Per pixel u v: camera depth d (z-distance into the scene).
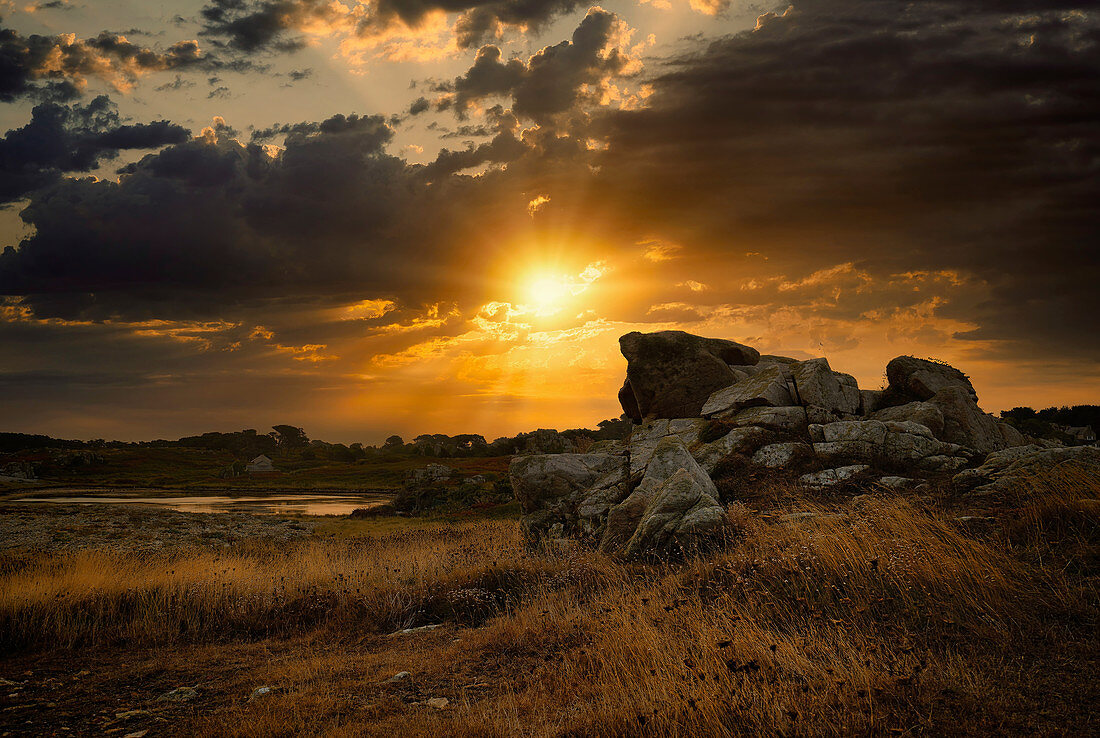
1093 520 7.46
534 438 101.00
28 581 11.18
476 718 5.16
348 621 10.00
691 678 5.21
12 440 156.62
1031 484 9.52
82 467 110.44
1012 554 7.12
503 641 7.79
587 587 9.91
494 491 42.69
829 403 17.41
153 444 186.75
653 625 6.95
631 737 4.49
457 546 17.12
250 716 5.71
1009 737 3.96
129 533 27.30
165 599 10.52
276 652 8.76
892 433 14.79
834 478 13.62
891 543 7.69
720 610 6.84
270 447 166.50
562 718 5.02
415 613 10.21
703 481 13.23
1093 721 4.05
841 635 5.79
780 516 11.06
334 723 5.33
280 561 15.58
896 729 3.97
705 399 19.59
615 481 16.72
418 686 6.51
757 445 15.63
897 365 19.16
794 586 7.25
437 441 157.75
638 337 20.83
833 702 4.59
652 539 10.82
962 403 16.75
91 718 6.10
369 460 136.00
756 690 4.85
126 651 8.91
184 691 6.85
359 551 17.75
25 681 7.44
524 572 11.03
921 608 6.25
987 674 4.88
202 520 33.28
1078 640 5.26
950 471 13.47
